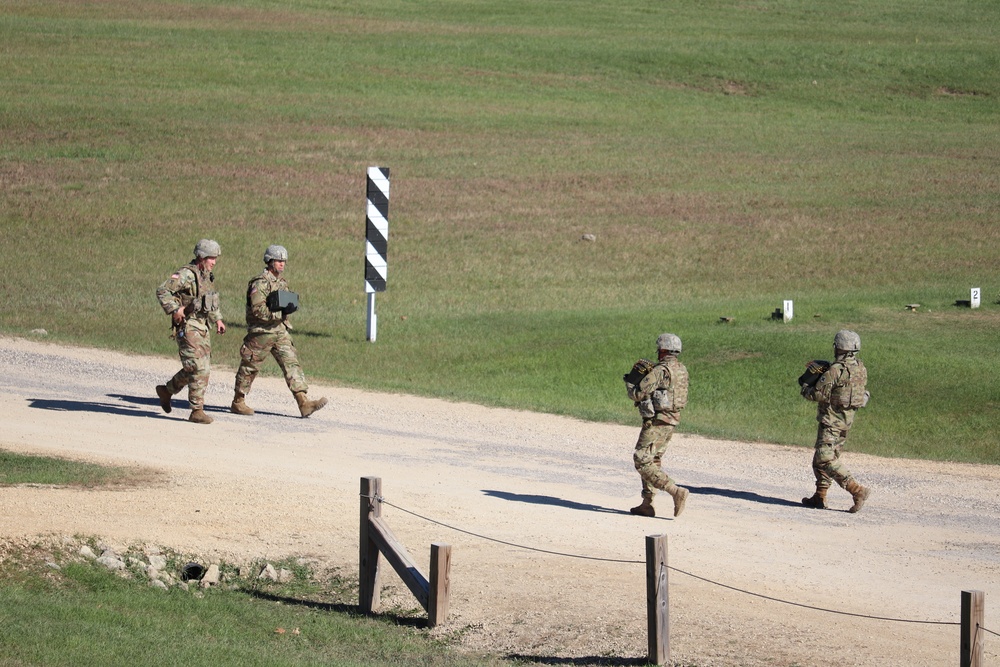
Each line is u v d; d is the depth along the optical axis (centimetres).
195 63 12188
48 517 1997
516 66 13275
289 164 8612
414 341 4653
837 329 4603
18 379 3528
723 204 7962
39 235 6519
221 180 8038
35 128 9200
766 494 2728
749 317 4888
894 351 4209
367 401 3575
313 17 15512
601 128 10681
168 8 15400
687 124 11119
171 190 7706
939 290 5544
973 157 9888
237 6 15925
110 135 9150
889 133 11075
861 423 3644
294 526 2150
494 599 1870
